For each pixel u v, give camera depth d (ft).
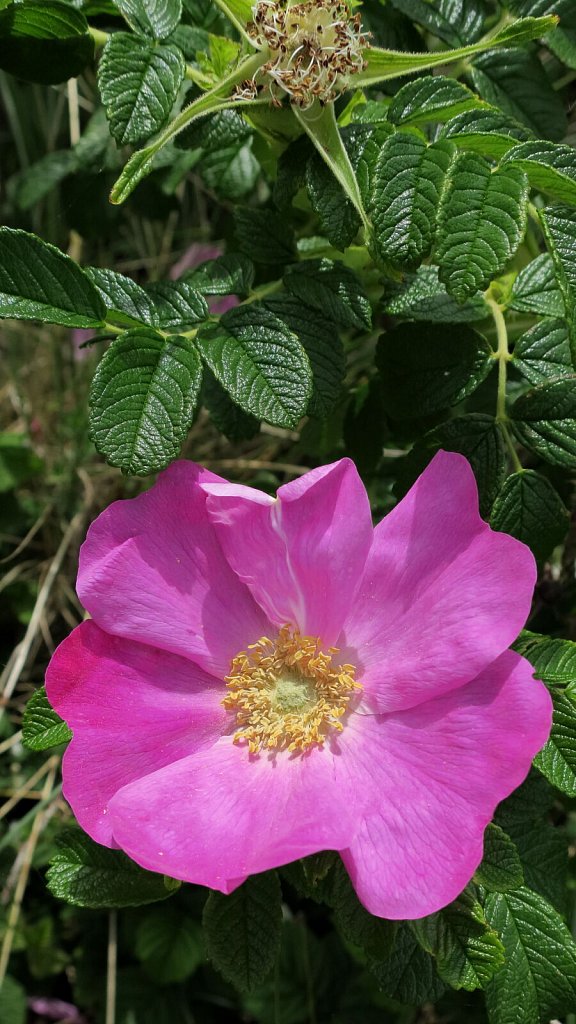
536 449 1.07
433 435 1.09
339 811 0.94
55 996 1.63
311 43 1.01
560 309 1.10
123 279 1.06
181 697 1.03
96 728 1.00
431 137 1.20
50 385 1.91
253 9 1.01
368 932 0.98
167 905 1.53
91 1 1.17
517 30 1.01
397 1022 1.50
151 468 1.00
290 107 1.04
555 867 1.13
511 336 1.20
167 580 1.02
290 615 1.03
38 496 1.82
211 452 1.73
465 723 0.96
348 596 1.02
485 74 1.20
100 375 1.01
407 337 1.13
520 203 0.98
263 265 1.18
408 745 0.98
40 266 1.02
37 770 1.61
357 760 0.99
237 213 1.13
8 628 1.76
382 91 1.18
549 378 1.09
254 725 1.02
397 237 0.99
